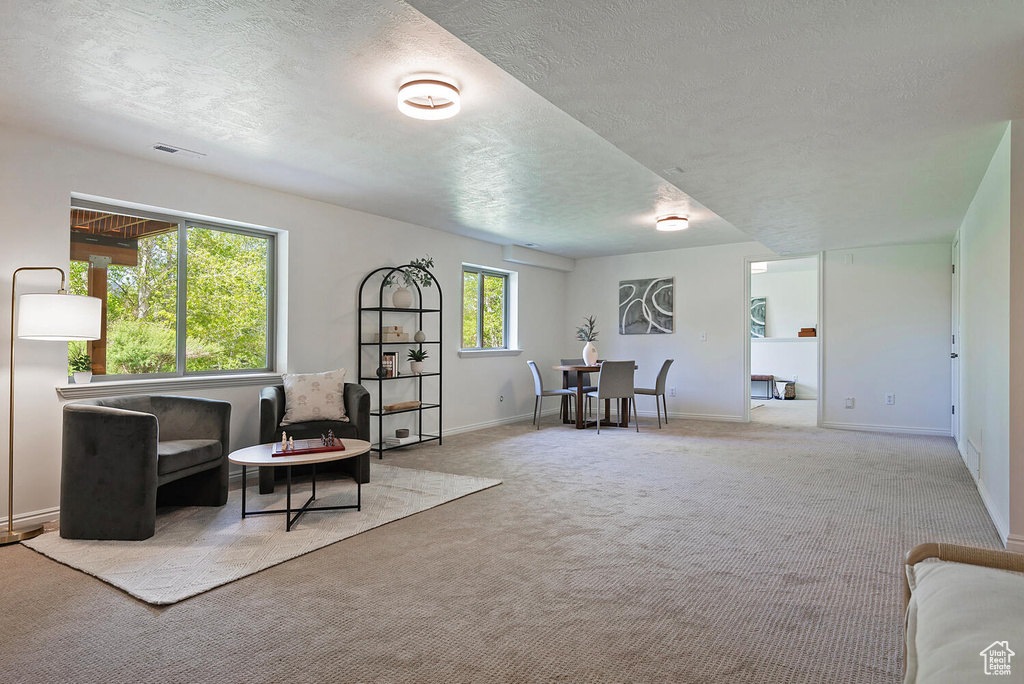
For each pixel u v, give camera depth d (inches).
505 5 70.2
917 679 37.5
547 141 141.3
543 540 119.3
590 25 75.3
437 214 221.6
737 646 77.7
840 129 115.1
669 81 92.9
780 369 428.8
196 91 112.6
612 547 115.2
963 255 200.5
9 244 128.6
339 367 207.2
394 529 126.5
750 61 86.2
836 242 248.1
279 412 171.6
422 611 88.0
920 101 101.7
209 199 168.4
